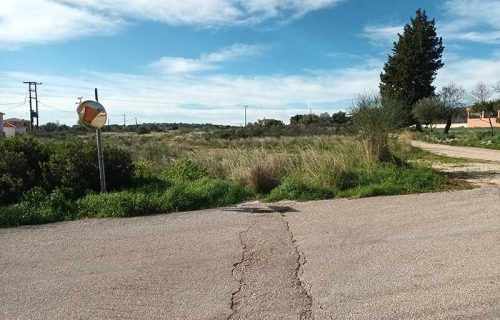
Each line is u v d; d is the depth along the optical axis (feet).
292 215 23.41
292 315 11.85
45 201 26.04
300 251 17.15
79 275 15.39
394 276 14.19
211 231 20.66
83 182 30.19
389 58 188.24
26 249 18.65
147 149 74.28
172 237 19.85
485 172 39.58
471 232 18.63
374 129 41.24
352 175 32.58
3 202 27.96
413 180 31.24
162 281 14.60
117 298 13.34
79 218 24.56
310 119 236.84
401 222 20.84
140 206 25.41
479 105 174.29
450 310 11.74
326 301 12.63
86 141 34.73
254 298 13.02
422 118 148.56
